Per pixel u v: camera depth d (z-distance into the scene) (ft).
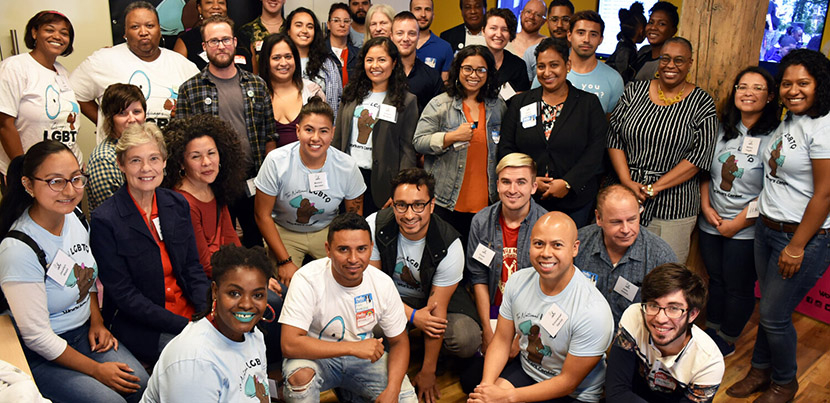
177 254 7.73
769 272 8.52
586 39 10.91
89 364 6.62
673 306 5.98
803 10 16.71
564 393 7.14
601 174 10.85
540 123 10.02
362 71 10.62
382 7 12.76
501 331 7.84
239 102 10.30
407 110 10.59
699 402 6.37
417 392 8.56
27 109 9.98
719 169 9.63
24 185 6.15
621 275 8.05
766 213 8.49
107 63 10.65
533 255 6.94
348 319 7.43
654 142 9.66
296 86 11.20
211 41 9.88
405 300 9.12
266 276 5.27
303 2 16.11
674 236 9.87
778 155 8.21
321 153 9.04
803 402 8.70
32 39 10.10
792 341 8.46
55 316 6.68
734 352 10.12
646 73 12.54
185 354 5.09
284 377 7.45
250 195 10.43
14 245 6.14
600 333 6.93
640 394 7.13
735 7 9.71
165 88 10.94
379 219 8.61
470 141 10.27
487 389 7.25
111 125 8.80
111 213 7.18
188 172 8.32
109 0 13.24
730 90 9.95
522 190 8.47
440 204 10.50
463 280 9.76
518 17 20.77
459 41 15.06
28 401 4.71
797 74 7.75
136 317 7.38
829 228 7.89
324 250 10.08
